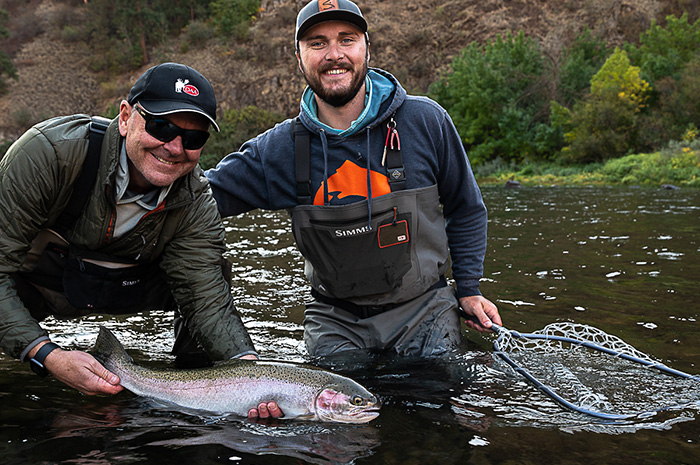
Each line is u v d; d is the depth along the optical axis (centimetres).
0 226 243
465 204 345
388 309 328
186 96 234
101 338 263
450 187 342
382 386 263
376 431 214
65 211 259
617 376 267
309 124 313
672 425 213
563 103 3412
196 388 250
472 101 3309
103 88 5797
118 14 5969
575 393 246
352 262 316
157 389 255
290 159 320
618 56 2895
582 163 2920
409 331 319
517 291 450
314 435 214
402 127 317
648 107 2975
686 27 3525
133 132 238
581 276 504
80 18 6656
